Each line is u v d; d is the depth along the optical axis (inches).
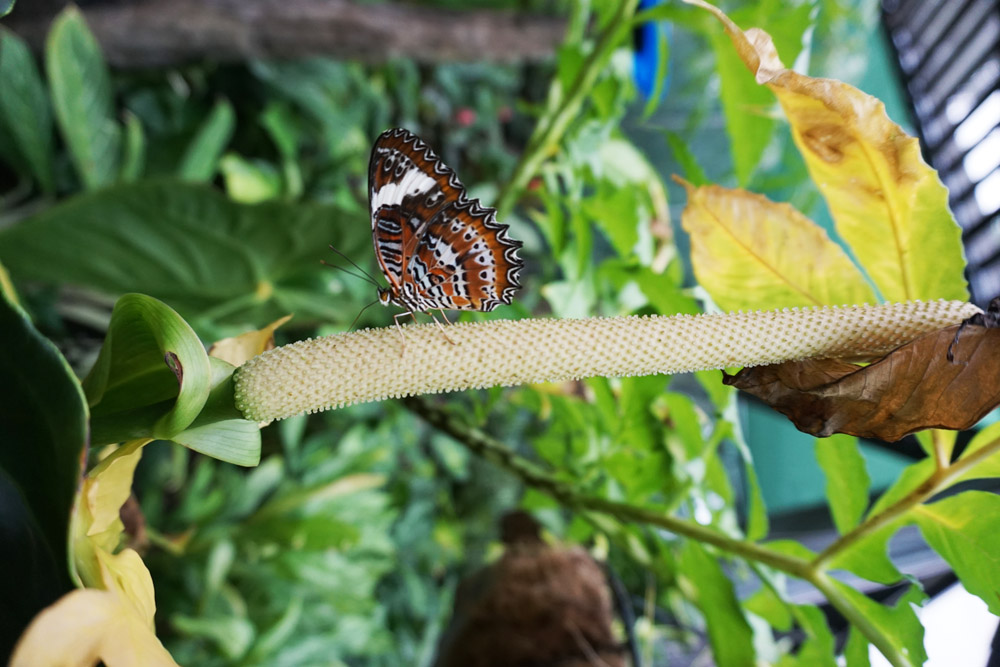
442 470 28.5
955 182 19.1
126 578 4.4
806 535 18.2
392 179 5.3
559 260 10.8
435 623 25.0
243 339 6.0
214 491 19.6
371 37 24.2
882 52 30.4
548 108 11.6
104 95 17.2
